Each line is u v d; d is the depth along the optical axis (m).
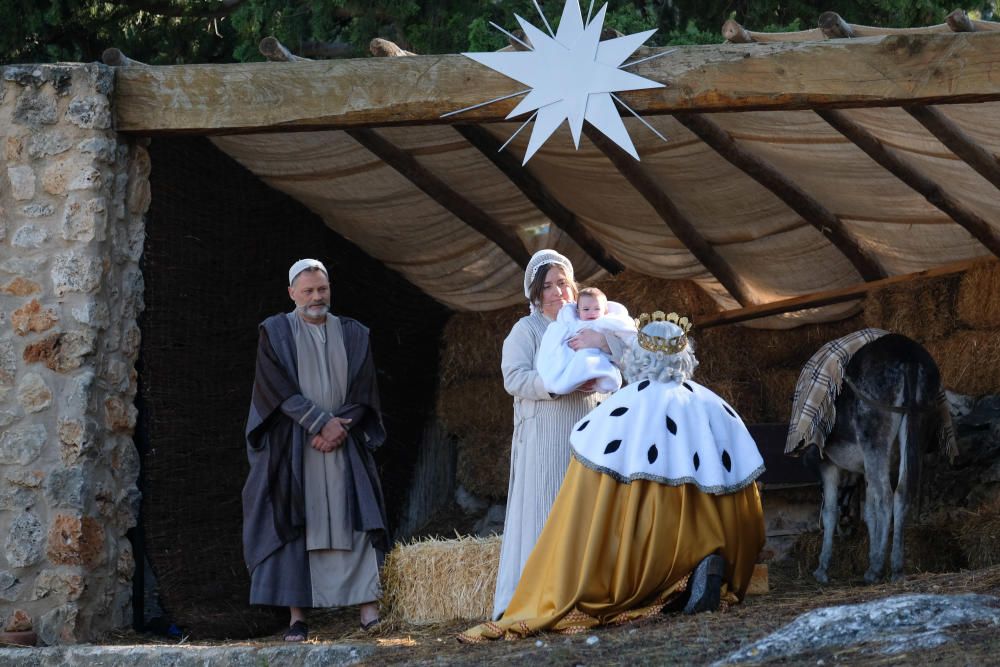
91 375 15.99
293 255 21.05
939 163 17.36
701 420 12.86
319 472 15.64
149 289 17.23
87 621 15.73
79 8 29.28
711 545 12.41
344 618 18.41
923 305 20.73
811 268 21.81
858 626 10.17
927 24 29.42
